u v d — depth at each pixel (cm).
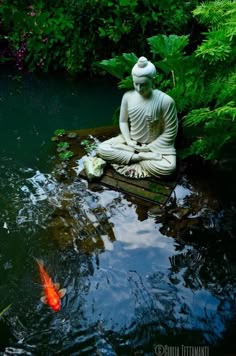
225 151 444
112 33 605
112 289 329
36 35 643
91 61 653
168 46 464
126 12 600
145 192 400
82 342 296
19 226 380
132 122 419
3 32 677
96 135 490
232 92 375
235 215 382
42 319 309
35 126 564
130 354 290
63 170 438
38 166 462
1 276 338
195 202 392
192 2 624
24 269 343
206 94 409
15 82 660
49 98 628
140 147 420
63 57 661
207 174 423
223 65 395
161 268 344
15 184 434
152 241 363
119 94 638
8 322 307
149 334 301
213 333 301
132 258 351
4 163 473
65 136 489
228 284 333
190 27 645
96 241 363
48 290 323
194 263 347
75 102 621
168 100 400
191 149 419
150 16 606
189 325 306
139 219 379
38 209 397
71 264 346
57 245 361
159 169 403
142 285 332
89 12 608
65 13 632
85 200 399
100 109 608
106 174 421
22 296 324
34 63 678
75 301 321
